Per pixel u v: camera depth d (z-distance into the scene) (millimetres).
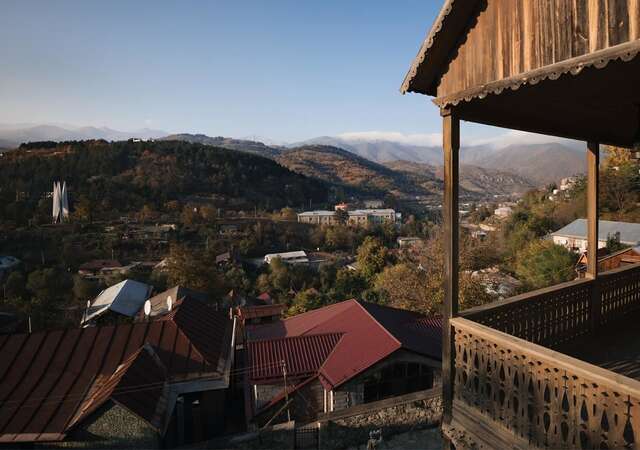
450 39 3939
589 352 4680
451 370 3957
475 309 4102
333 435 9281
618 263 19812
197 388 10844
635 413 2461
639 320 5668
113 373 10523
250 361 11766
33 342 11242
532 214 42156
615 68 3408
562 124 5199
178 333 12281
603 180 32906
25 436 8594
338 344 12391
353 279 36812
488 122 4367
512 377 3285
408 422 9617
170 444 9703
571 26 3031
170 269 40281
